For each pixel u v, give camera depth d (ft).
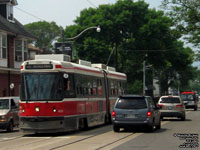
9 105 86.28
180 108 106.01
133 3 212.84
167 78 368.07
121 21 204.85
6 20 147.43
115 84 105.19
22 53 152.05
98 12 215.72
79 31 210.79
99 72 90.74
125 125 70.59
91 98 82.53
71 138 63.26
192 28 149.28
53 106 67.46
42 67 68.85
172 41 221.46
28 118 67.46
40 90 68.13
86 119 78.89
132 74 245.45
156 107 77.71
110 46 211.82
